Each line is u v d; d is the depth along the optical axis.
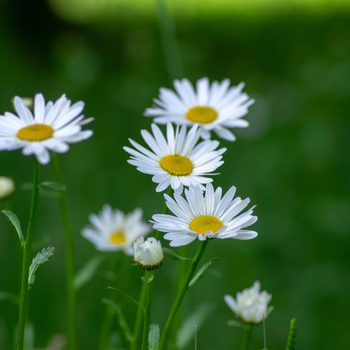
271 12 3.73
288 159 1.82
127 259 1.21
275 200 1.66
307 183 1.73
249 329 0.95
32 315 1.19
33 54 2.71
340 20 3.40
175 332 0.97
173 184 0.90
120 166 1.79
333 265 1.41
